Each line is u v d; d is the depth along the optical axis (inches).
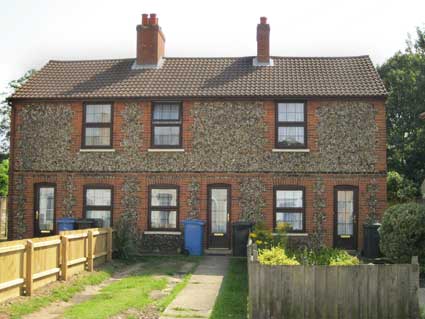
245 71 985.5
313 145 901.2
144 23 1025.5
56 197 937.5
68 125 944.3
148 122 928.9
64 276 618.5
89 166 935.0
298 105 913.5
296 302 438.3
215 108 919.0
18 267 517.7
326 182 895.1
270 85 931.3
